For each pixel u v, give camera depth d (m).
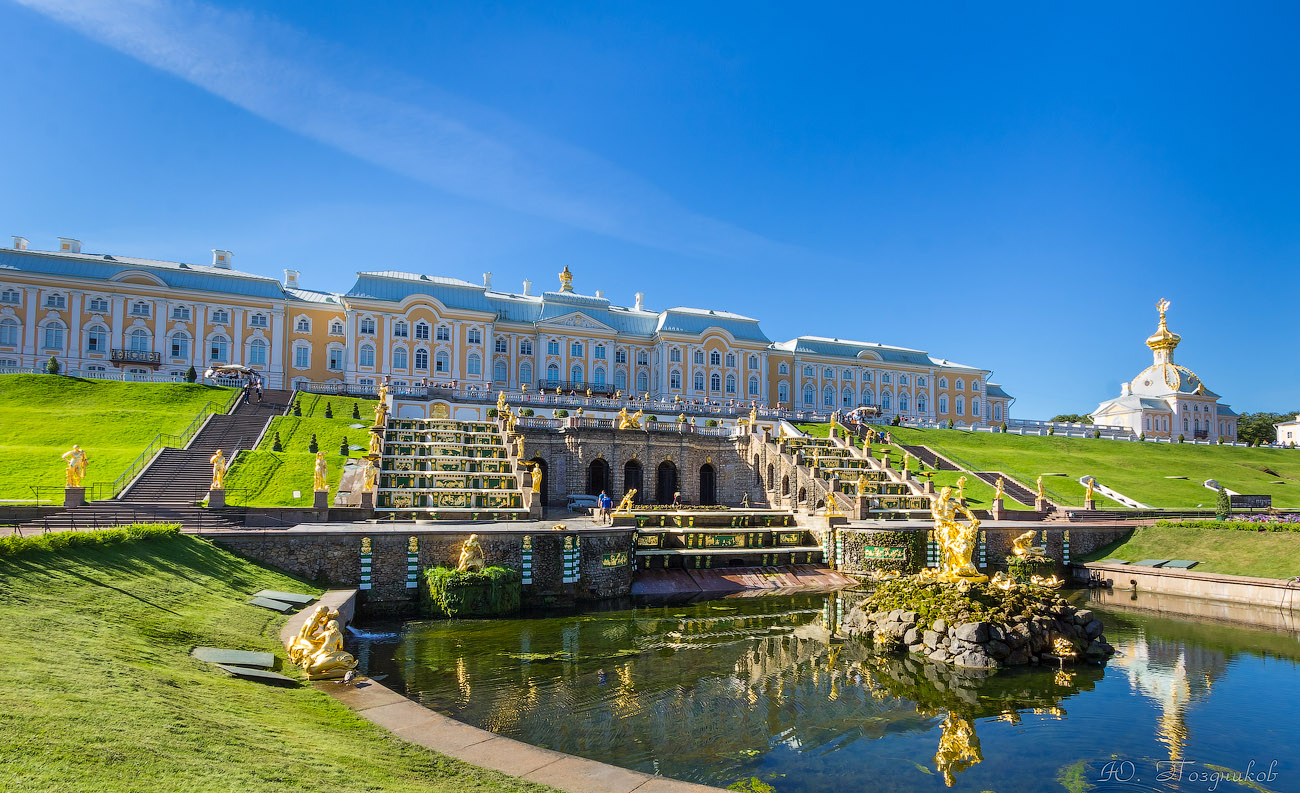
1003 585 29.50
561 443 56.69
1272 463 89.69
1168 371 126.44
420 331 91.50
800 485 53.25
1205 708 21.80
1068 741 19.17
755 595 38.56
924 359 126.62
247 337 86.38
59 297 78.75
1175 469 79.06
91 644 15.59
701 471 62.59
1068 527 47.91
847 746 18.61
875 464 60.72
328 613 19.73
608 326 102.31
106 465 44.31
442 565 33.28
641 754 17.77
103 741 10.22
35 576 19.30
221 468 35.53
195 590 24.03
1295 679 24.77
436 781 12.41
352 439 56.75
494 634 29.00
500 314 100.31
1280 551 40.78
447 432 54.50
